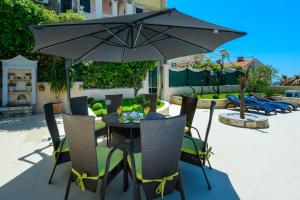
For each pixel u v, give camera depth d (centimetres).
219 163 434
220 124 802
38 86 995
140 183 268
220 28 315
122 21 303
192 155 352
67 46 434
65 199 292
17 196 312
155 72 1538
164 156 257
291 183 359
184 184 352
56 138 363
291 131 700
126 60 594
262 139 607
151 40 457
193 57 2289
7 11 877
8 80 937
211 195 322
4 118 862
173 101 1438
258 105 1045
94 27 360
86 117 255
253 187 345
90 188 275
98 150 337
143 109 461
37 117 885
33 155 465
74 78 1037
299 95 1382
